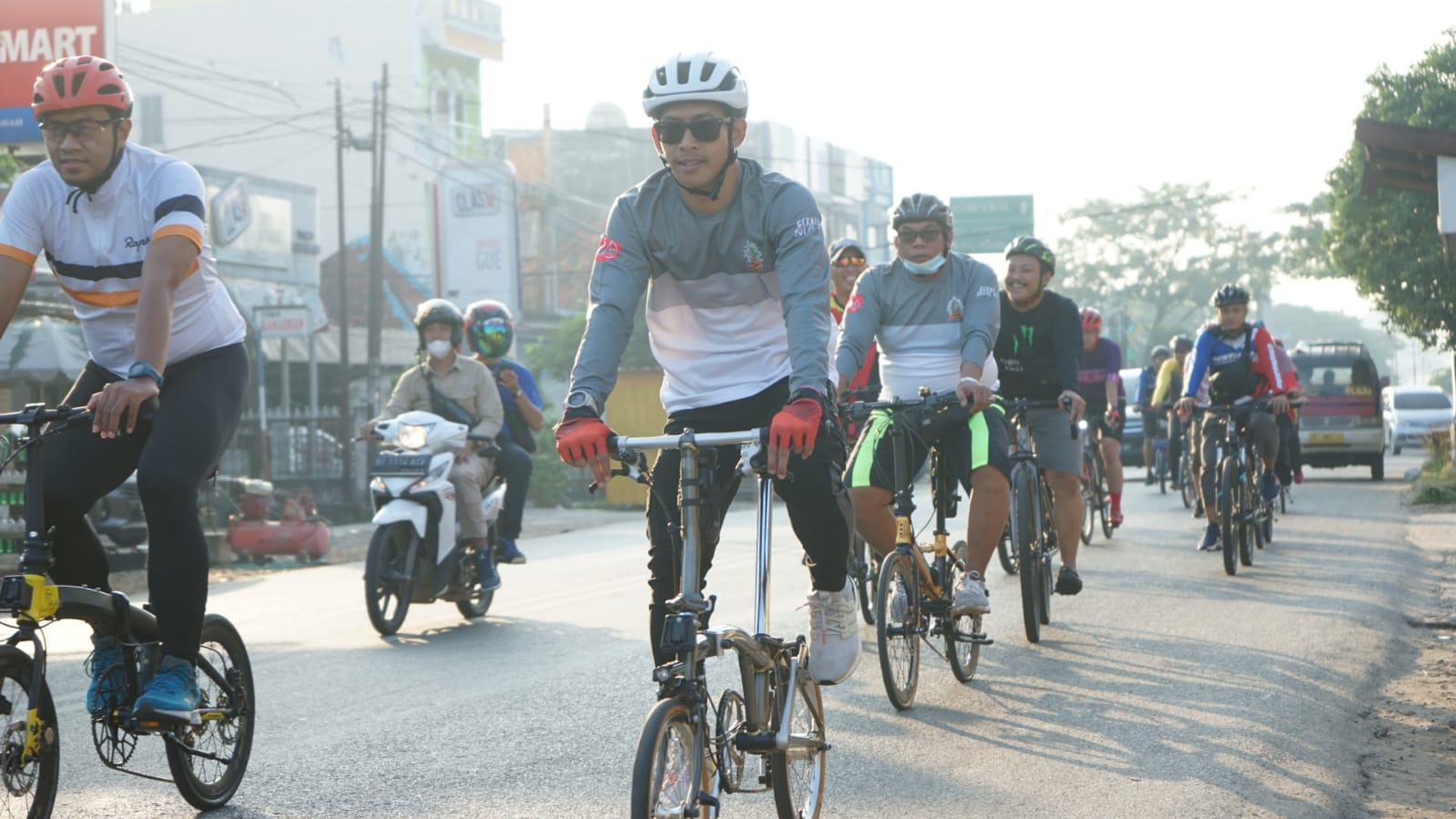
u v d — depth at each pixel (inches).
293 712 317.7
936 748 276.7
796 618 440.5
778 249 206.4
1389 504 859.4
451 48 2516.0
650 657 382.3
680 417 220.4
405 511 432.8
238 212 1649.9
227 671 245.1
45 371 852.6
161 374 213.2
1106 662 358.9
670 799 179.6
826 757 269.7
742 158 210.7
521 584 563.5
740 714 202.4
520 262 2342.5
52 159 228.2
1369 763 264.4
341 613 491.5
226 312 238.8
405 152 2426.2
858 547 419.2
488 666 373.1
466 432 454.3
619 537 797.2
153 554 222.8
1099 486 666.2
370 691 340.2
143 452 223.1
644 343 1681.8
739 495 1058.7
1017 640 392.5
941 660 368.2
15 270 229.0
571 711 314.2
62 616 213.8
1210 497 565.0
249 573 666.2
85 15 838.5
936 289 354.3
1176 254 4089.6
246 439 1179.3
